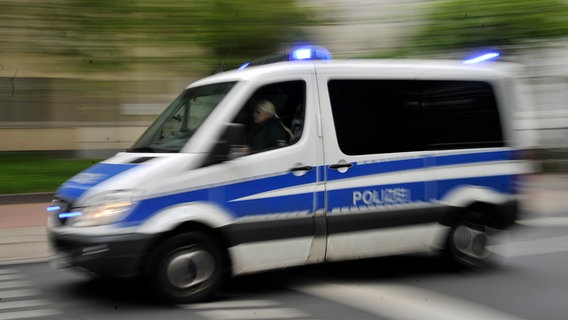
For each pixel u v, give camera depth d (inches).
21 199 482.0
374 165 226.2
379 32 658.2
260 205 207.5
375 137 228.1
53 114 818.2
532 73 699.4
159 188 194.2
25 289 229.6
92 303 209.3
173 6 576.7
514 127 258.1
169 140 215.5
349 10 633.6
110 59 593.3
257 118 211.3
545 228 361.4
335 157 219.9
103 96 678.5
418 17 673.6
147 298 213.5
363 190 223.6
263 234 208.1
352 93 226.5
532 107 690.8
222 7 576.7
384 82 232.4
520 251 295.9
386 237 229.1
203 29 577.9
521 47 686.5
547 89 713.6
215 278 206.1
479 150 247.8
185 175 197.8
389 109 231.9
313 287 229.6
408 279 241.9
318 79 221.9
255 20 580.7
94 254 188.1
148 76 602.2
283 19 590.6
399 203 230.7
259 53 588.4
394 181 229.5
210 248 203.9
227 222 202.5
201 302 205.2
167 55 592.1
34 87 773.9
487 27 679.7
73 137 823.7
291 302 208.8
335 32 633.0
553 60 713.6
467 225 248.5
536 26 673.0
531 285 232.1
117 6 573.9
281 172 211.0
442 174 239.1
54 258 205.8
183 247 200.1
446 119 242.4
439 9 676.1
